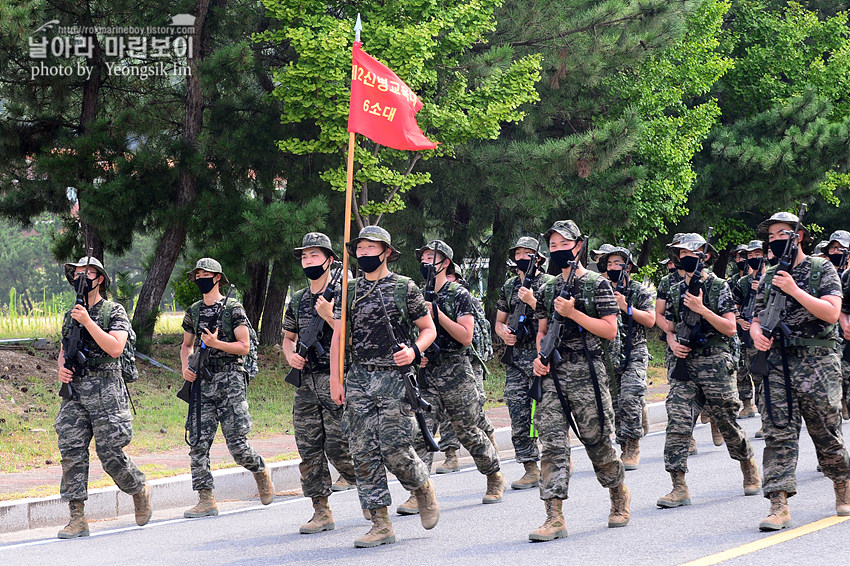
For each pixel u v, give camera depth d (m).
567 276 7.16
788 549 6.46
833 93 33.53
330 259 8.08
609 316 6.96
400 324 7.25
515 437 10.47
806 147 29.20
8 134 21.25
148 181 20.11
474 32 19.55
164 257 21.23
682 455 8.59
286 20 19.17
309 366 8.00
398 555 6.85
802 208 7.12
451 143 20.19
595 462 7.36
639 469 11.34
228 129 20.41
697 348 8.70
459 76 20.45
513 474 11.71
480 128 19.61
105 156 20.11
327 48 17.55
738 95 33.88
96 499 9.73
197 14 20.95
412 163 20.14
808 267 7.20
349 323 7.32
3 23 18.19
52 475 11.27
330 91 18.09
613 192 24.64
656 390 21.09
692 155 27.70
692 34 27.38
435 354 9.34
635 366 11.50
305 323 8.02
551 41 23.33
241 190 21.23
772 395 7.20
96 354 8.38
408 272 24.31
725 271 34.72
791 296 7.10
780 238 7.23
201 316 9.33
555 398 7.16
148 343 20.81
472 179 23.25
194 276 9.38
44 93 21.53
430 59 19.44
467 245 26.39
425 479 7.41
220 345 9.10
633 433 11.37
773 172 29.70
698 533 7.18
